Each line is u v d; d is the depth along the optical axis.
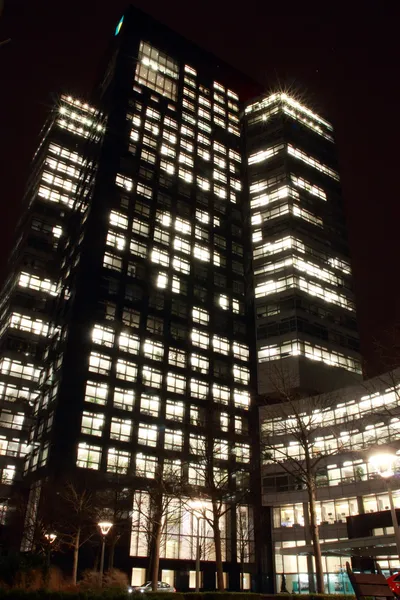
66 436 61.31
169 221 88.12
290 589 62.81
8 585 19.19
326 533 60.94
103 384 67.12
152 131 96.81
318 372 79.69
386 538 44.47
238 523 67.25
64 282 80.25
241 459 71.94
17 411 73.56
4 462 69.25
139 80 103.12
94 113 104.19
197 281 85.56
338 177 108.81
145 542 59.72
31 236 88.19
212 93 114.94
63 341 70.12
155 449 66.12
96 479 59.28
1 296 92.38
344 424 63.16
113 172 85.94
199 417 72.75
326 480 62.62
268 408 73.25
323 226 97.62
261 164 104.44
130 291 76.69
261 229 95.69
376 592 12.98
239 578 64.50
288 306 84.94
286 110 111.00
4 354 76.88
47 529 51.44
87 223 79.56
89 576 26.31
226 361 81.00
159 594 21.64
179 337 78.56
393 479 55.41
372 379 62.06
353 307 92.12
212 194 98.12
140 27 110.56
